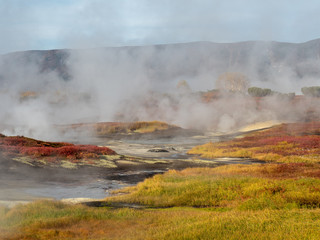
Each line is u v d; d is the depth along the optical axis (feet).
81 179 89.86
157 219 46.11
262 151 158.92
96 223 43.50
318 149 153.28
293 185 62.80
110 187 81.41
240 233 34.81
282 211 44.52
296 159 130.41
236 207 53.98
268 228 36.11
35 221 42.55
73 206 54.03
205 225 38.04
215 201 60.49
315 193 55.83
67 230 38.91
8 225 41.34
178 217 45.44
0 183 76.33
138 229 39.88
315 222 37.01
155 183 74.64
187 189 68.28
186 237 34.22
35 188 74.84
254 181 70.85
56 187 77.87
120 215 49.78
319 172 86.69
